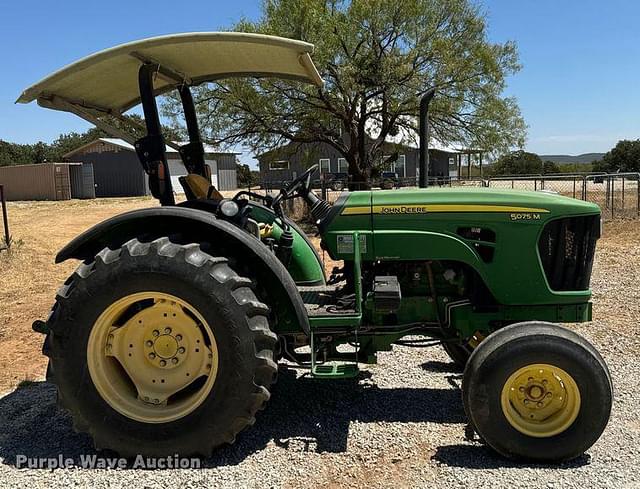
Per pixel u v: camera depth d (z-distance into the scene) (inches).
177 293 122.0
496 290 140.9
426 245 140.7
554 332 121.5
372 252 142.3
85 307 124.0
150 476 119.0
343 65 568.7
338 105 597.6
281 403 153.9
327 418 144.8
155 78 158.1
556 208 139.6
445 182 606.2
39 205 1043.3
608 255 370.3
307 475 118.1
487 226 139.9
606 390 118.3
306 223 385.4
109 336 129.0
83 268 127.3
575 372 118.3
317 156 694.5
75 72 129.8
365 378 171.5
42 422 145.4
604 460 121.5
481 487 111.6
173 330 128.3
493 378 119.9
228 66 159.9
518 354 119.4
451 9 587.2
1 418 148.2
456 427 139.1
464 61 582.6
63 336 124.9
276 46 132.8
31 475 120.1
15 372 184.5
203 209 144.0
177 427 123.3
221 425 122.9
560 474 116.2
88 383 125.1
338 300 144.3
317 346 144.0
